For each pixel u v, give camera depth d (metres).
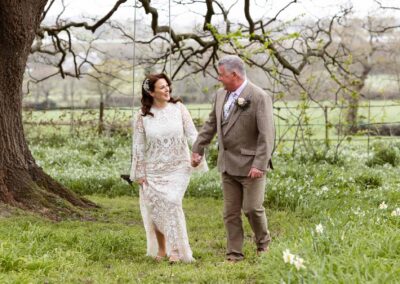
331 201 10.77
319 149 18.27
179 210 7.46
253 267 6.55
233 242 7.36
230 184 7.34
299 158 16.88
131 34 18.25
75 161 17.20
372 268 5.13
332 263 5.23
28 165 10.30
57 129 22.08
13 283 5.57
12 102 10.01
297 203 11.00
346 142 23.03
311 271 5.11
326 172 13.85
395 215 7.11
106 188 13.74
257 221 7.27
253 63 15.64
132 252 7.62
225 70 7.14
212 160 15.91
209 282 6.02
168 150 7.53
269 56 15.28
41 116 23.25
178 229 7.42
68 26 16.09
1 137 9.85
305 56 16.22
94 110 23.78
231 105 7.21
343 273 5.11
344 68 17.14
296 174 13.82
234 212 7.35
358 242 5.84
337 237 6.11
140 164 7.65
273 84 16.11
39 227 8.20
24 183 9.93
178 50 16.17
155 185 7.51
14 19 9.57
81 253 7.04
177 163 7.58
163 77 7.52
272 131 7.09
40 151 18.61
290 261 4.97
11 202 9.68
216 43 15.73
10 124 9.97
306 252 5.59
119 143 20.67
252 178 7.16
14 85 9.97
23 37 9.77
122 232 8.58
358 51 36.50
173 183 7.51
